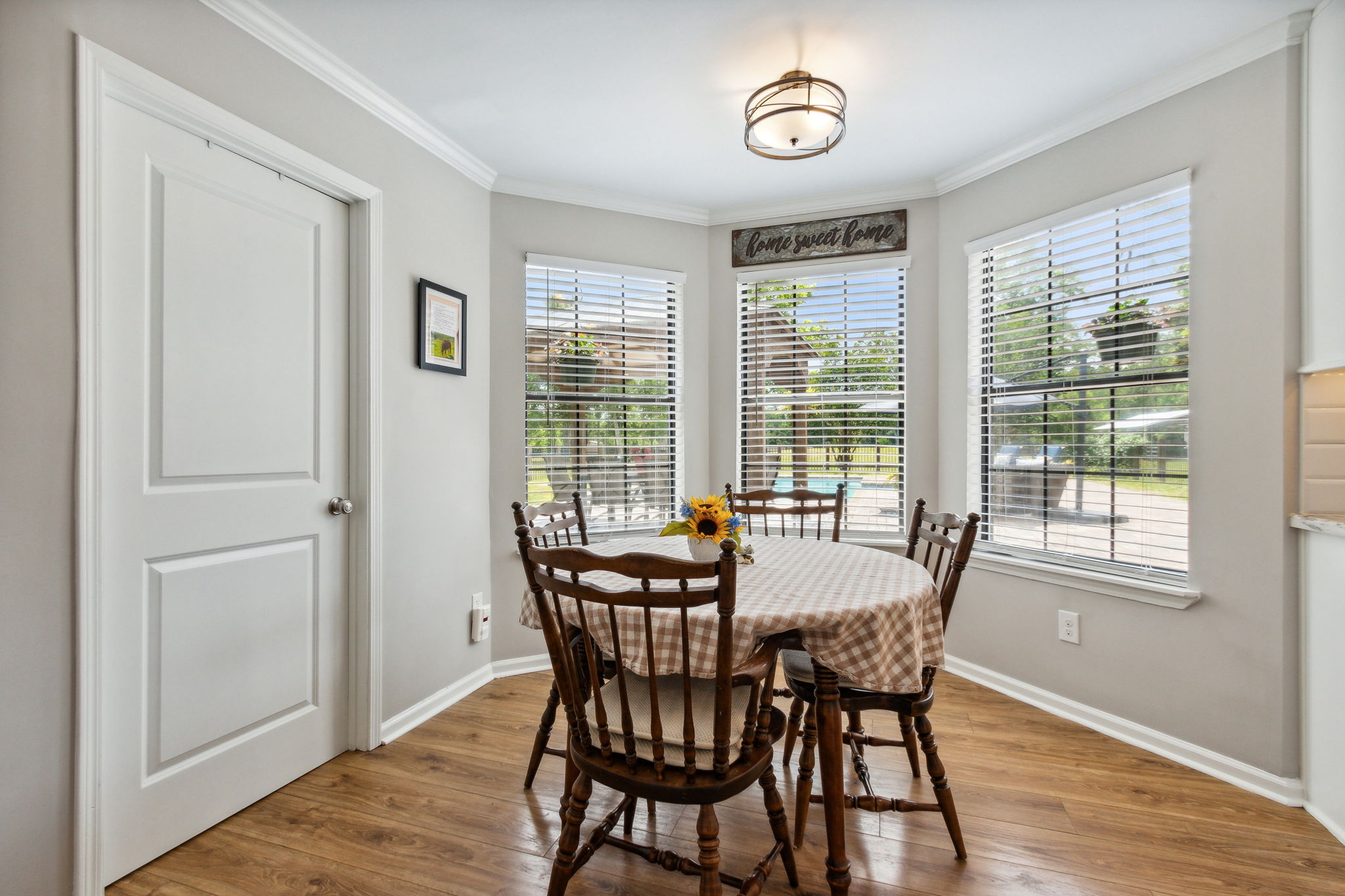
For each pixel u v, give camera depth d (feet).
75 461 4.38
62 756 4.34
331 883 4.83
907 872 4.91
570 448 9.96
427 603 7.89
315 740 6.57
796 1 5.64
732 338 10.84
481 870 4.99
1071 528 7.92
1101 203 7.39
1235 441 6.29
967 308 9.20
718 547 5.49
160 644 5.12
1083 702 7.63
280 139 5.92
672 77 6.88
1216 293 6.44
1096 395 7.64
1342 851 5.18
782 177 9.46
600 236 10.11
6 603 4.06
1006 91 7.14
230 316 5.66
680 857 4.52
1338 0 5.41
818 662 4.58
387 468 7.19
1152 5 5.67
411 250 7.66
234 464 5.71
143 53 4.81
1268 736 6.06
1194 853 5.13
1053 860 5.05
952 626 9.35
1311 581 5.77
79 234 4.37
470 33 6.07
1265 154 6.05
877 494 10.13
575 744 4.39
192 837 5.36
